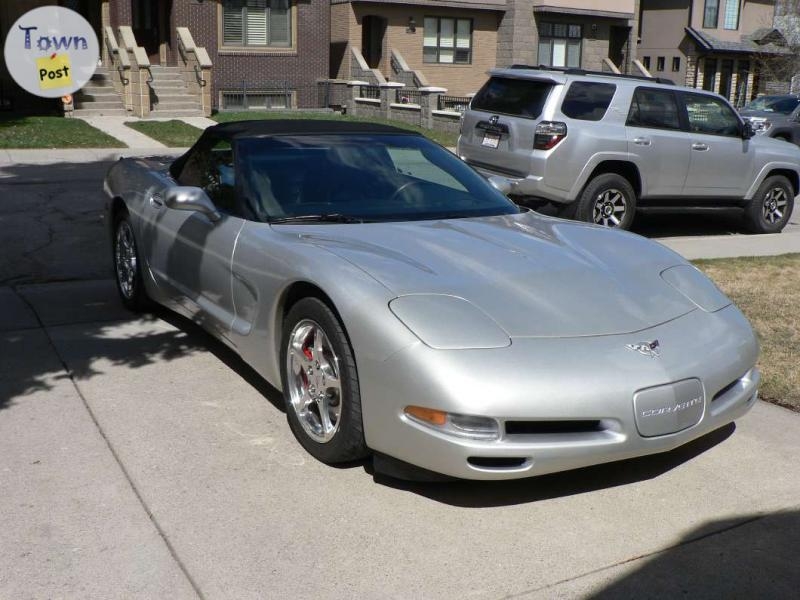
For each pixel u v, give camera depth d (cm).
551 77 941
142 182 610
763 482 396
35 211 1028
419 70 2870
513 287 391
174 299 558
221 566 320
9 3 2092
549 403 339
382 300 367
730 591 313
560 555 334
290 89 2514
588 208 955
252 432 436
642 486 390
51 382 498
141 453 409
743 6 3856
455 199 514
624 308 392
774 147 1090
